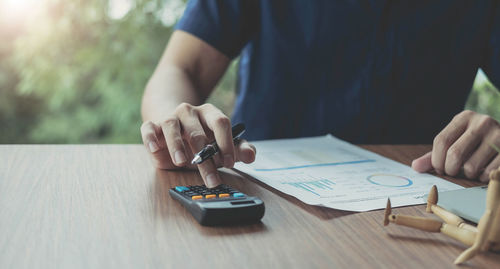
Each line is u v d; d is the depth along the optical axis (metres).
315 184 0.62
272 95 1.20
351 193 0.58
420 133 1.19
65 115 3.41
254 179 0.64
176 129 0.63
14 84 3.60
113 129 3.36
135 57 3.23
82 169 0.66
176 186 0.58
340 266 0.38
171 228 0.45
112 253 0.39
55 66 3.27
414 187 0.62
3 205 0.50
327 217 0.49
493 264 0.39
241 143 0.67
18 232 0.43
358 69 1.16
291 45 1.18
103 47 3.24
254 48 1.22
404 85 1.16
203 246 0.41
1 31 3.38
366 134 1.18
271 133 1.22
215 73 1.17
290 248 0.41
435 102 1.19
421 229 0.44
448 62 1.17
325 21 1.15
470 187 0.62
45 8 3.24
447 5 1.14
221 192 0.51
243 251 0.41
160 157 0.66
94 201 0.52
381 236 0.44
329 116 1.18
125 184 0.59
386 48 1.15
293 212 0.51
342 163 0.74
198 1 1.14
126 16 3.25
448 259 0.40
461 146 0.67
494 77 1.18
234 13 1.15
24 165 0.66
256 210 0.47
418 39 1.15
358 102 1.17
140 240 0.42
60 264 0.37
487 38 1.18
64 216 0.48
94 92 3.38
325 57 1.17
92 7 3.22
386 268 0.38
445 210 0.47
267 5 1.17
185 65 1.11
